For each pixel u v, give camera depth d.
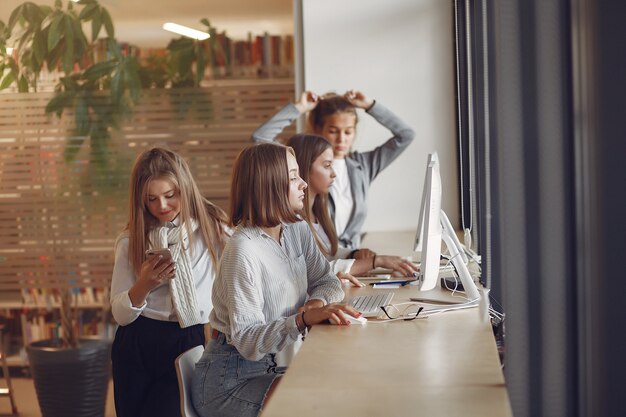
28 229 4.99
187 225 2.88
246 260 2.29
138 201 2.87
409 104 4.93
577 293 1.06
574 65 1.03
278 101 4.97
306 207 3.37
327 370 1.78
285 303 2.43
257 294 2.28
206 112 4.96
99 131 4.99
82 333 4.96
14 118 5.02
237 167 2.41
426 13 4.89
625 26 0.82
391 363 1.83
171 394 2.80
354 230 4.25
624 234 0.85
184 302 2.82
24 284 4.98
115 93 4.98
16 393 4.94
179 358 2.42
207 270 2.93
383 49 4.92
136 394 2.82
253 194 2.37
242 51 4.96
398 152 4.51
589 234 0.96
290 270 2.46
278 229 2.49
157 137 4.97
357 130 4.93
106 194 4.98
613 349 0.88
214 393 2.33
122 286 2.88
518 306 1.56
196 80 4.97
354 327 2.23
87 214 4.98
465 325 2.21
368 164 4.50
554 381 1.24
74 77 5.00
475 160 3.86
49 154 5.00
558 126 1.16
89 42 5.00
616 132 0.84
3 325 4.98
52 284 4.98
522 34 1.46
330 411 1.49
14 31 5.03
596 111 0.89
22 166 5.00
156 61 4.98
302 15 4.95
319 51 4.94
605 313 0.89
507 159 1.71
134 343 2.83
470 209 4.02
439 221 2.63
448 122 4.91
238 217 2.41
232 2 4.96
